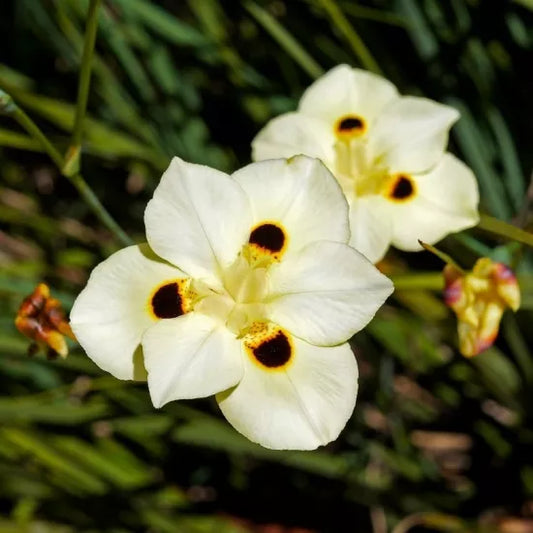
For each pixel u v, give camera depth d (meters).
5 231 0.50
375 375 0.47
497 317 0.37
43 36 0.48
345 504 0.48
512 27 0.46
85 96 0.35
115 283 0.34
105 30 0.44
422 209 0.38
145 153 0.44
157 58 0.46
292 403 0.34
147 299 0.34
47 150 0.36
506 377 0.46
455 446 0.48
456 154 0.48
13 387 0.47
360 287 0.34
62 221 0.48
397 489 0.46
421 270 0.47
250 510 0.48
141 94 0.46
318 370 0.34
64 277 0.47
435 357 0.46
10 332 0.44
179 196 0.34
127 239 0.38
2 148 0.51
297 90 0.46
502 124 0.45
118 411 0.43
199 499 0.48
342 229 0.35
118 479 0.46
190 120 0.47
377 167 0.38
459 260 0.45
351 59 0.46
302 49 0.46
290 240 0.35
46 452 0.44
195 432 0.43
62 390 0.42
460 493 0.47
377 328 0.45
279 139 0.38
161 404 0.33
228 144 0.49
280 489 0.48
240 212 0.35
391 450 0.47
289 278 0.35
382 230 0.38
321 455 0.45
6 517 0.46
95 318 0.34
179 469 0.48
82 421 0.43
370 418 0.47
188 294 0.35
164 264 0.35
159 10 0.45
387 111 0.39
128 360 0.34
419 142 0.38
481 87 0.45
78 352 0.42
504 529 0.47
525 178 0.47
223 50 0.46
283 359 0.34
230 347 0.34
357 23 0.46
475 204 0.38
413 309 0.44
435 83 0.46
